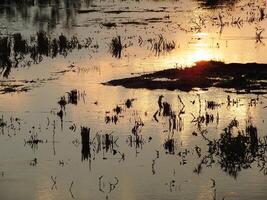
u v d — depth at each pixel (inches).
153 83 2477.9
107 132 1902.1
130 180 1547.7
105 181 1545.3
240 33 3710.6
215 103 2192.4
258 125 1945.1
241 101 2215.8
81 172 1608.0
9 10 5068.9
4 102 2273.6
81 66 2886.3
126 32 3821.4
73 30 3961.6
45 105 2223.2
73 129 1943.9
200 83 2447.1
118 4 5295.3
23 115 2103.8
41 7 5216.5
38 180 1561.3
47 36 3683.6
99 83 2539.4
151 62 2923.2
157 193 1470.2
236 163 1647.4
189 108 2143.2
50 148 1784.0
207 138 1833.2
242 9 4709.6
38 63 2992.1
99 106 2192.4
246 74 2518.5
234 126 1940.2
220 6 4926.2
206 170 1606.8
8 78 2677.2
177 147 1769.2
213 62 2687.0
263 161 1656.0
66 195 1470.2
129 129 1929.1
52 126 1977.1
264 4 4950.8
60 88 2470.5
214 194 1457.9
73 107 2188.7
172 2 5315.0
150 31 3836.1
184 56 3043.8
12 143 1829.5
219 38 3553.2
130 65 2876.5
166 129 1926.7
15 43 3316.9
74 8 5098.4
